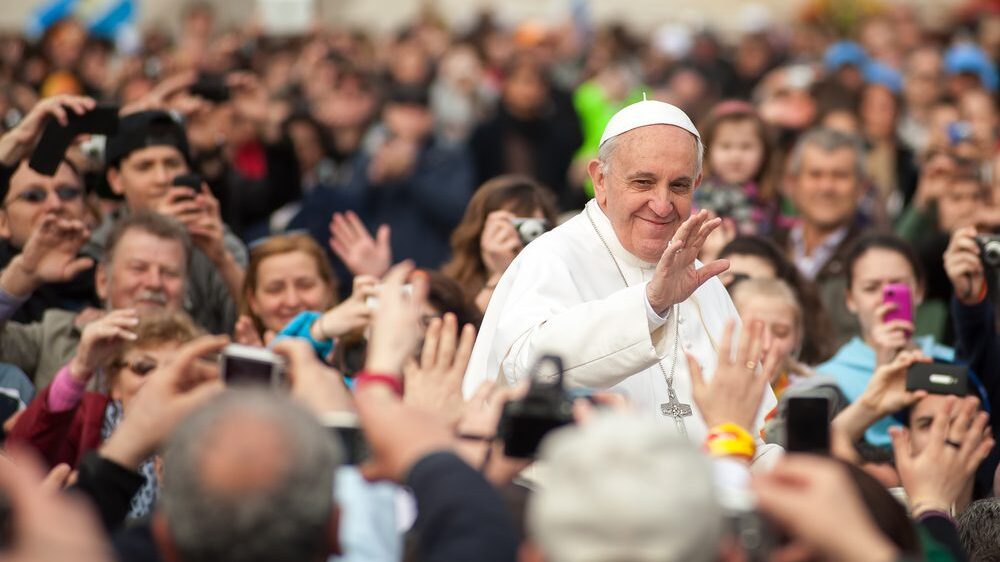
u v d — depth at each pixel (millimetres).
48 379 23250
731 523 10805
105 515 12477
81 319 23578
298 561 9711
